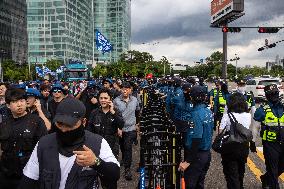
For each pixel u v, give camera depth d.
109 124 6.34
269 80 27.53
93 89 9.08
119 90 12.16
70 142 2.49
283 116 5.96
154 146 5.15
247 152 5.45
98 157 2.53
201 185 5.50
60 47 124.31
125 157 7.85
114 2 149.00
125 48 155.88
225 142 5.35
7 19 110.06
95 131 6.37
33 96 5.32
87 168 2.50
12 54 113.75
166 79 18.14
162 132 5.16
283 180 7.54
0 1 105.06
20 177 4.18
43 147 2.52
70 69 40.25
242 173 5.68
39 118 4.29
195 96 5.13
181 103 8.55
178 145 5.31
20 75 83.25
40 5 125.06
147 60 122.19
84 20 142.50
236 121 5.39
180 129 8.46
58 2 123.38
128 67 94.94
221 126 5.48
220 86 11.56
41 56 126.31
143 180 5.13
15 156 4.13
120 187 7.27
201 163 5.24
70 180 2.48
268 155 6.04
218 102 11.35
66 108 2.43
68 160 2.48
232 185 5.46
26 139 4.14
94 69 81.75
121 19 149.50
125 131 7.86
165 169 5.32
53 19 124.50
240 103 5.41
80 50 138.25
